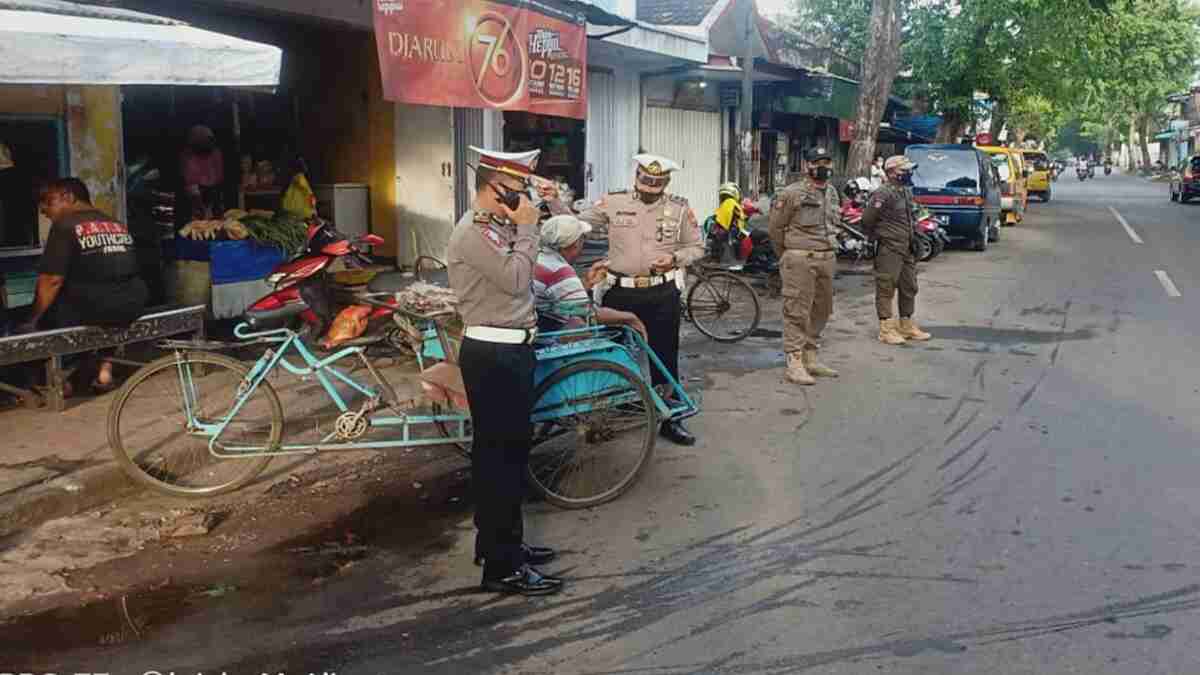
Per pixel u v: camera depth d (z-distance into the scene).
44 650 4.11
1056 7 26.22
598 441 5.92
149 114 10.38
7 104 7.84
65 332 6.78
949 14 28.11
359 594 4.65
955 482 6.16
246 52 6.39
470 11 10.01
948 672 3.91
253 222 10.09
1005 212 25.73
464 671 3.94
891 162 10.26
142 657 4.05
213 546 5.21
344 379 5.92
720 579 4.79
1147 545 5.16
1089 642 4.14
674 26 19.16
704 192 21.14
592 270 6.61
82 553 5.08
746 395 8.27
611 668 3.96
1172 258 18.30
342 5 9.96
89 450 6.15
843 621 4.35
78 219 6.87
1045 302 13.20
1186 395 8.26
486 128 13.09
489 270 4.49
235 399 5.86
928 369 9.23
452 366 5.66
